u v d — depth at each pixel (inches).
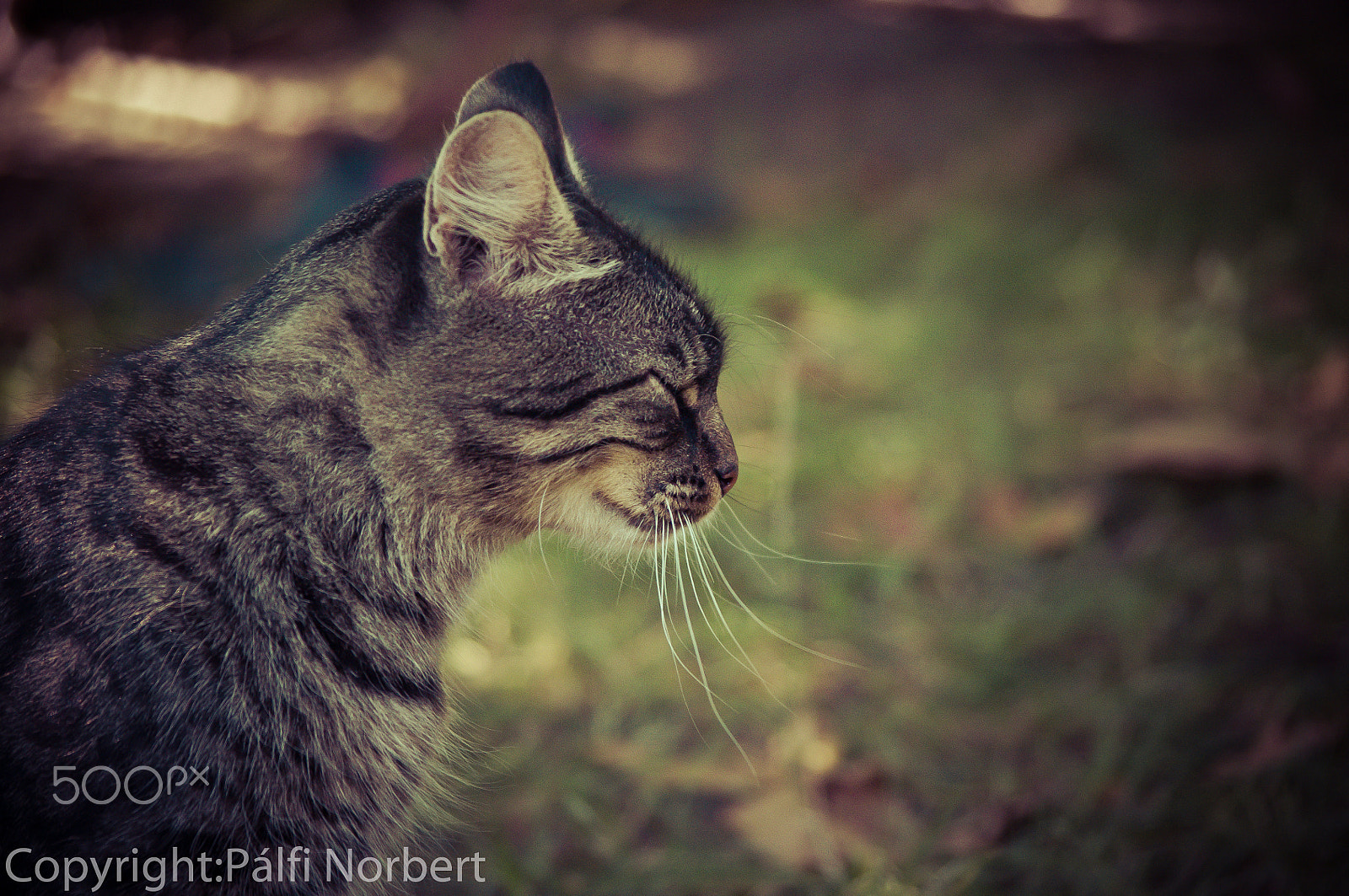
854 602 146.7
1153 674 129.4
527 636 139.3
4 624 72.4
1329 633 133.0
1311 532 149.0
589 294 86.1
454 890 105.3
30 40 389.4
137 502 75.5
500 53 327.9
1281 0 369.4
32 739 69.7
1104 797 113.0
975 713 129.2
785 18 448.1
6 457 81.2
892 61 376.8
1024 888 103.1
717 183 286.7
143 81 381.4
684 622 142.3
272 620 77.1
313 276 84.5
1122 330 206.5
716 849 110.2
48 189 263.1
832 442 172.9
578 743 123.2
